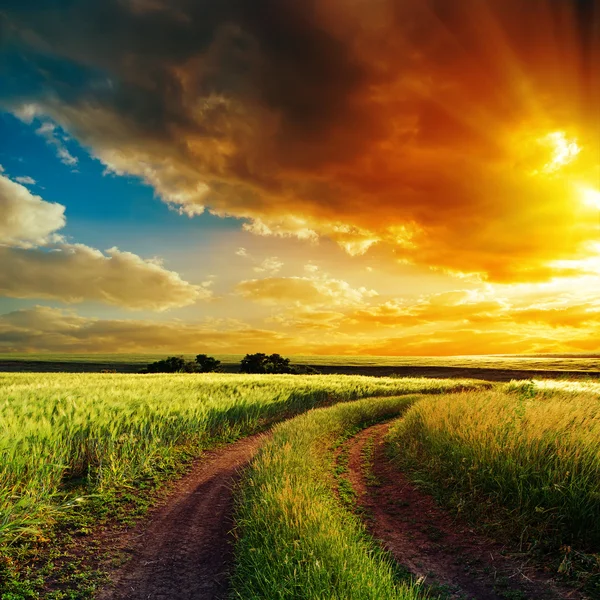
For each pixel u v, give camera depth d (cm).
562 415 995
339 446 1439
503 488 791
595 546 643
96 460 1116
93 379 2967
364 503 914
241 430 1711
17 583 588
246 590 541
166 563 659
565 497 706
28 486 830
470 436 983
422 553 684
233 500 931
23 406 1302
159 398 1769
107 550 703
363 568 544
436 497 888
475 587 580
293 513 669
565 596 545
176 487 1033
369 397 2741
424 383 3731
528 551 655
